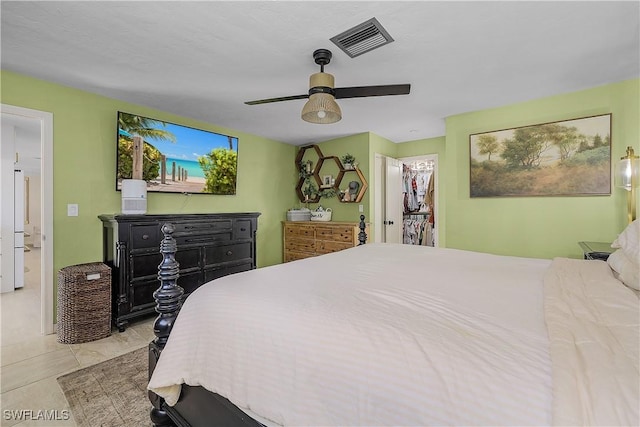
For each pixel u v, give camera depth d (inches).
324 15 68.5
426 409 26.6
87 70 96.0
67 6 64.8
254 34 76.0
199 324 47.3
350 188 178.1
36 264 223.1
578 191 114.0
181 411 51.1
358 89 82.8
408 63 91.4
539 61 90.5
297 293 47.6
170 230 58.8
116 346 95.3
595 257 89.6
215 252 138.2
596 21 70.6
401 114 140.3
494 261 77.1
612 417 20.4
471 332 32.9
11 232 153.5
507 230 129.6
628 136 104.7
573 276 54.3
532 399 23.4
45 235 103.4
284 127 163.0
